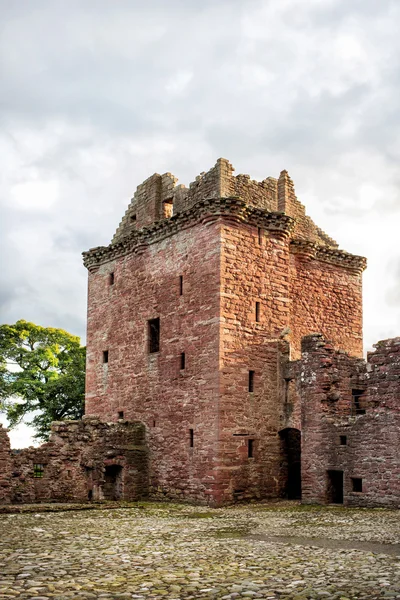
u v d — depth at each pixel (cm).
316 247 3309
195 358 2844
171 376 2970
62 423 2909
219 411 2680
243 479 2709
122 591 987
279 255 3028
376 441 2350
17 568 1159
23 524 1902
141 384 3150
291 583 1042
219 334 2730
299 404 2814
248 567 1188
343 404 2662
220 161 2928
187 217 2961
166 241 3125
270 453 2825
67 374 4731
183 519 2094
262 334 2892
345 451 2455
